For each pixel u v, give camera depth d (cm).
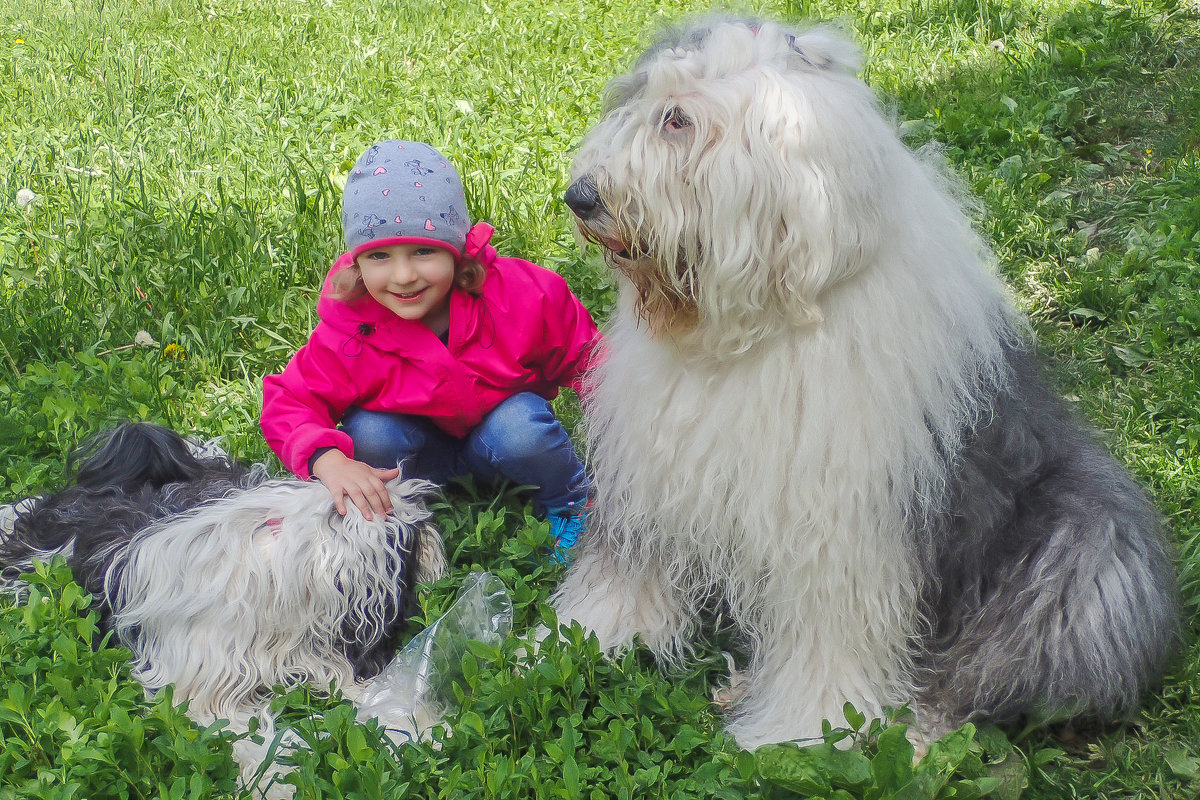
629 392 263
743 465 244
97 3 1023
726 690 286
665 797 236
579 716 253
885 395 232
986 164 550
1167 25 683
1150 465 349
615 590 295
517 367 331
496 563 320
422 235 295
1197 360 400
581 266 461
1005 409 253
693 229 230
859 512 238
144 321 445
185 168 602
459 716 251
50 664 258
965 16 757
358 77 747
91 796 234
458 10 930
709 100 227
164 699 243
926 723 260
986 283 260
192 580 274
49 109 713
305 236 490
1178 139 546
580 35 814
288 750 253
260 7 988
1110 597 250
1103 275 449
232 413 399
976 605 256
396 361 320
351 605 285
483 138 620
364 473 298
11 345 429
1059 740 267
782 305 231
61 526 308
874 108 240
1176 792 248
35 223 527
